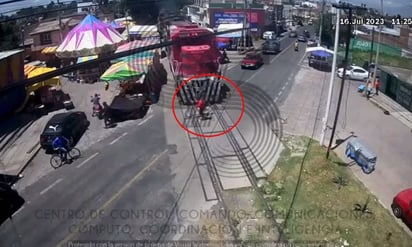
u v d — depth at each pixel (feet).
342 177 52.54
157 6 169.37
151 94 83.46
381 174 54.85
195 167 55.47
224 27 157.89
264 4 211.00
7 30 154.61
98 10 172.04
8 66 78.59
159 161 57.52
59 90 98.02
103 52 102.37
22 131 72.49
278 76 110.01
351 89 101.09
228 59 128.36
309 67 124.36
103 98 91.50
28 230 42.32
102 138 67.26
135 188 50.16
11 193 47.60
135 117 76.18
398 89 91.20
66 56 104.22
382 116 80.59
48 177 54.34
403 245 38.83
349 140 66.80
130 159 58.59
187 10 225.97
